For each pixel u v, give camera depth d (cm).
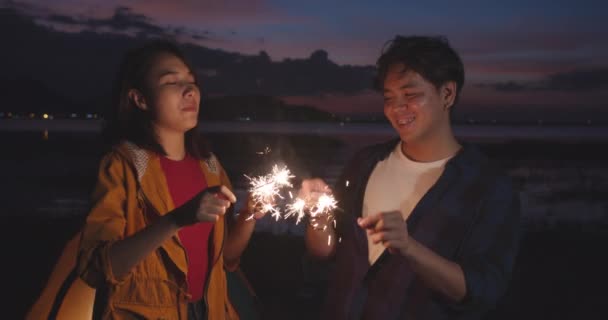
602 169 2817
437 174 229
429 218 221
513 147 4944
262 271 704
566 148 4816
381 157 254
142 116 249
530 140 6719
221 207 198
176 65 246
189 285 249
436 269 194
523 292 643
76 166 2709
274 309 551
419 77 216
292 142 5566
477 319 216
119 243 204
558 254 876
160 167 244
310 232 253
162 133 250
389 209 236
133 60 246
